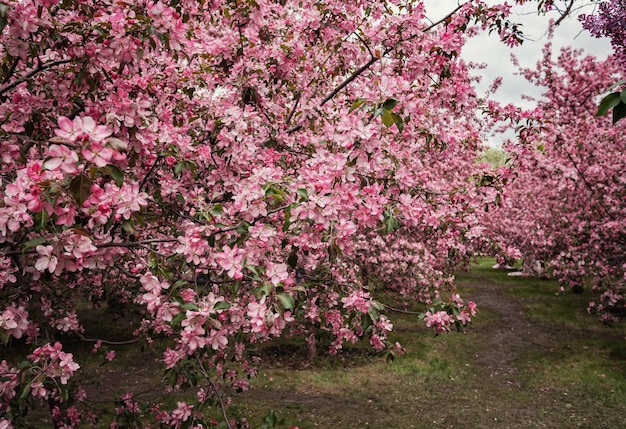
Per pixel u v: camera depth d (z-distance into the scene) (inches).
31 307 134.9
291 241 103.2
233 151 123.9
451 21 166.6
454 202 174.4
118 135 91.0
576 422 257.8
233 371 215.6
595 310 387.5
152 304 95.9
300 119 172.1
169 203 132.0
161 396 274.7
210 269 116.7
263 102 157.5
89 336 389.1
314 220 91.3
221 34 172.9
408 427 254.4
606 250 373.1
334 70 185.3
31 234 107.1
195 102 153.6
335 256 93.1
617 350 362.9
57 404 173.5
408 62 155.0
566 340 403.5
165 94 134.8
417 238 355.9
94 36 94.0
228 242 101.7
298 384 310.0
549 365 346.0
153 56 143.4
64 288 178.9
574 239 386.9
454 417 266.8
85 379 296.8
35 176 67.6
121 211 82.4
